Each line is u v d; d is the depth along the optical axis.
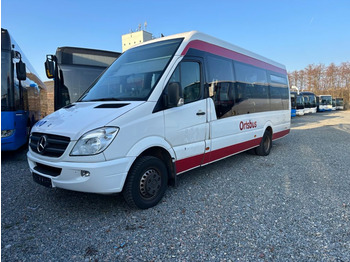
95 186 3.07
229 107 5.38
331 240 2.88
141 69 4.27
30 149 3.73
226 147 5.32
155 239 2.92
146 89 3.86
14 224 3.27
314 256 2.60
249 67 6.38
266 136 7.28
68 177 3.12
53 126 3.46
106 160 3.12
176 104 3.79
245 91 6.07
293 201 3.97
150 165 3.65
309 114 30.64
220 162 6.53
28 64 9.09
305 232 3.05
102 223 3.28
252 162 6.52
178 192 4.34
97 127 3.13
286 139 10.58
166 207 3.74
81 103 4.16
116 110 3.43
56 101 8.08
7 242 2.86
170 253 2.66
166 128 3.84
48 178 3.32
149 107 3.62
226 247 2.76
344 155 7.28
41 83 12.34
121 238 2.94
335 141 9.88
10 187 4.56
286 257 2.59
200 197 4.12
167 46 4.42
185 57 4.32
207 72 4.79
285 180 5.02
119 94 4.05
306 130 13.85
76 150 3.08
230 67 5.56
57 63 8.19
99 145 3.07
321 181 4.95
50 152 3.32
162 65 4.09
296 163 6.40
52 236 2.99
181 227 3.18
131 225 3.23
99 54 8.77
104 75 4.73
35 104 10.20
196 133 4.44
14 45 6.83
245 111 6.03
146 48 4.64
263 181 4.95
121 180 3.25
